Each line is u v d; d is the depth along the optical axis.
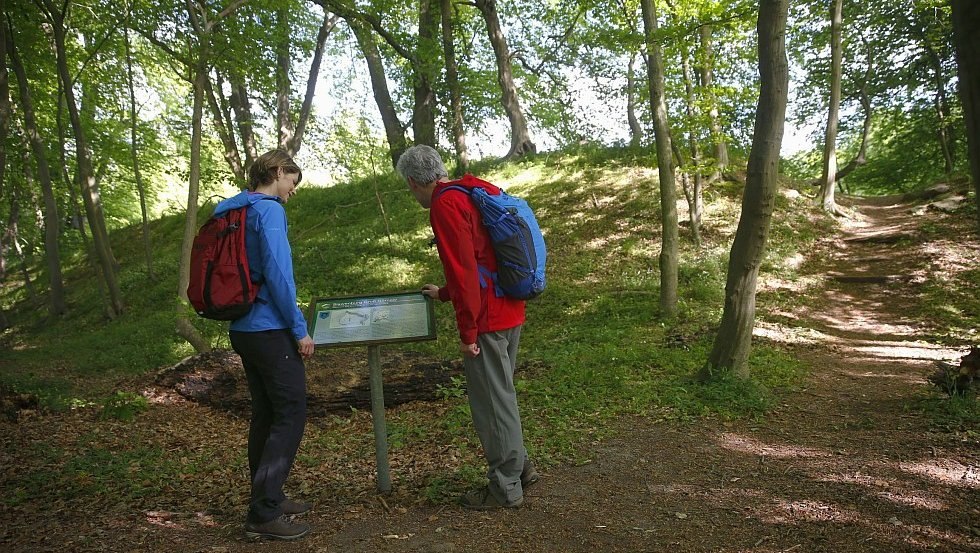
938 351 7.79
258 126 19.95
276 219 3.22
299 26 19.14
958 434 4.34
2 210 24.25
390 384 6.37
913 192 18.22
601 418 5.20
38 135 16.78
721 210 14.53
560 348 8.18
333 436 5.42
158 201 28.05
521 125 20.78
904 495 3.43
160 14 12.25
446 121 17.75
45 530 3.44
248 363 3.36
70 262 24.69
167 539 3.30
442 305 11.62
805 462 4.06
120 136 20.61
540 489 3.78
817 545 2.93
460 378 6.55
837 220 15.25
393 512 3.53
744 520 3.24
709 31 10.93
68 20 15.10
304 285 13.47
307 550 3.12
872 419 4.91
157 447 5.30
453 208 3.22
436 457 4.50
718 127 14.40
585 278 12.39
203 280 3.16
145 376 8.68
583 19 20.83
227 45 10.04
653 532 3.15
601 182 16.72
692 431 4.84
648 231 13.97
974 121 1.49
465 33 20.80
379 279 13.37
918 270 11.30
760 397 5.48
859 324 9.51
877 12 20.48
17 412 6.46
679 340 7.93
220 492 4.05
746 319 5.94
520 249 3.27
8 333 18.12
